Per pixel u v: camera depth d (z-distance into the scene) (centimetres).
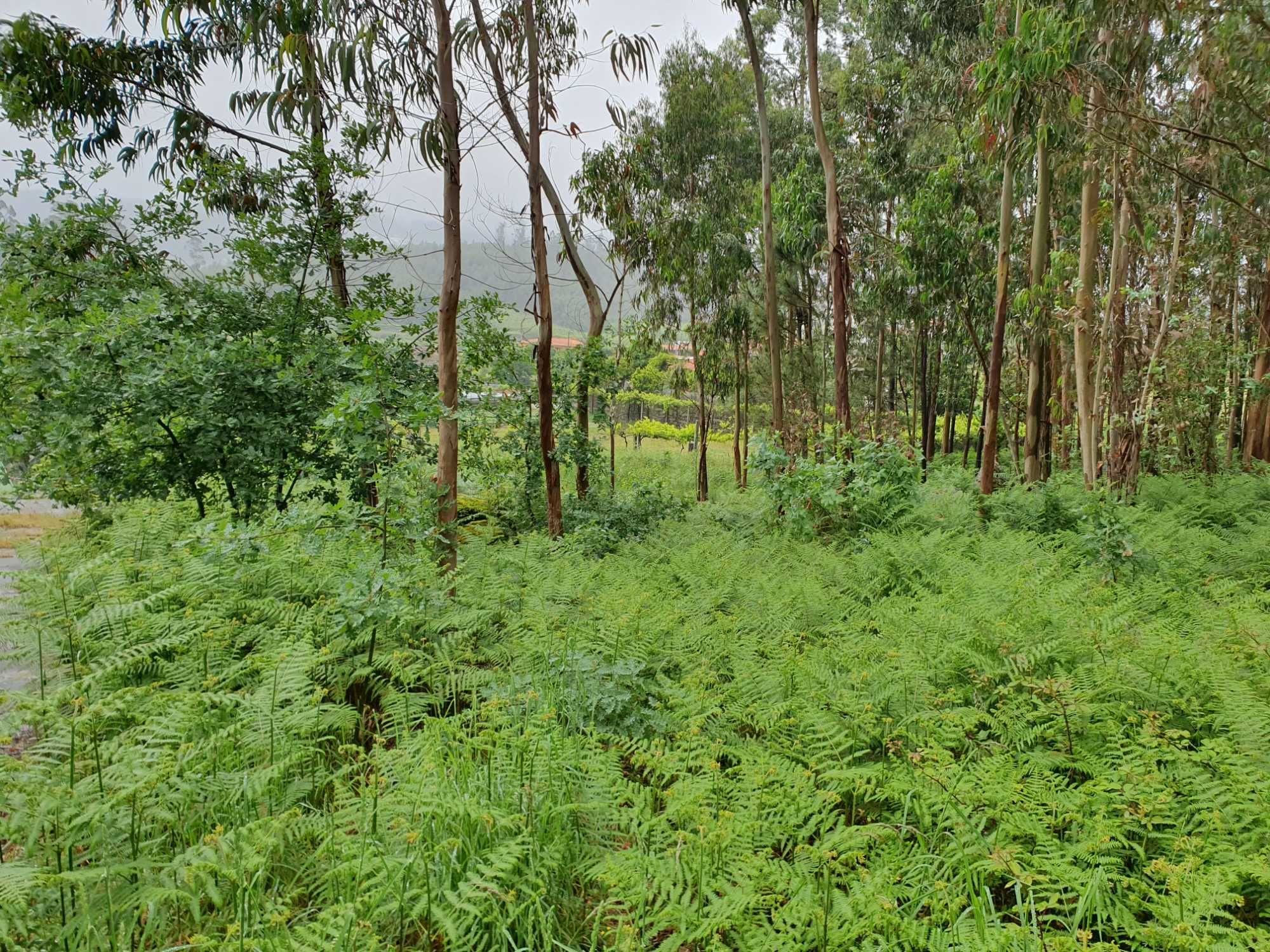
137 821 239
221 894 233
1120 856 263
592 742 322
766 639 468
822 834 268
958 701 368
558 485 798
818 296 1919
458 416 545
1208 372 995
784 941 215
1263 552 676
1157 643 398
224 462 632
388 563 451
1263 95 718
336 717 346
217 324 684
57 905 216
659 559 734
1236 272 1077
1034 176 1201
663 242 1271
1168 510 856
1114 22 805
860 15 1595
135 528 576
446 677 402
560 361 1020
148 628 378
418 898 232
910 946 216
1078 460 1454
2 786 224
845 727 338
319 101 795
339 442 570
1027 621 430
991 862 237
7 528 860
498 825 248
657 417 3559
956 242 1295
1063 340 1081
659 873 239
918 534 710
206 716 313
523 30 704
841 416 1002
